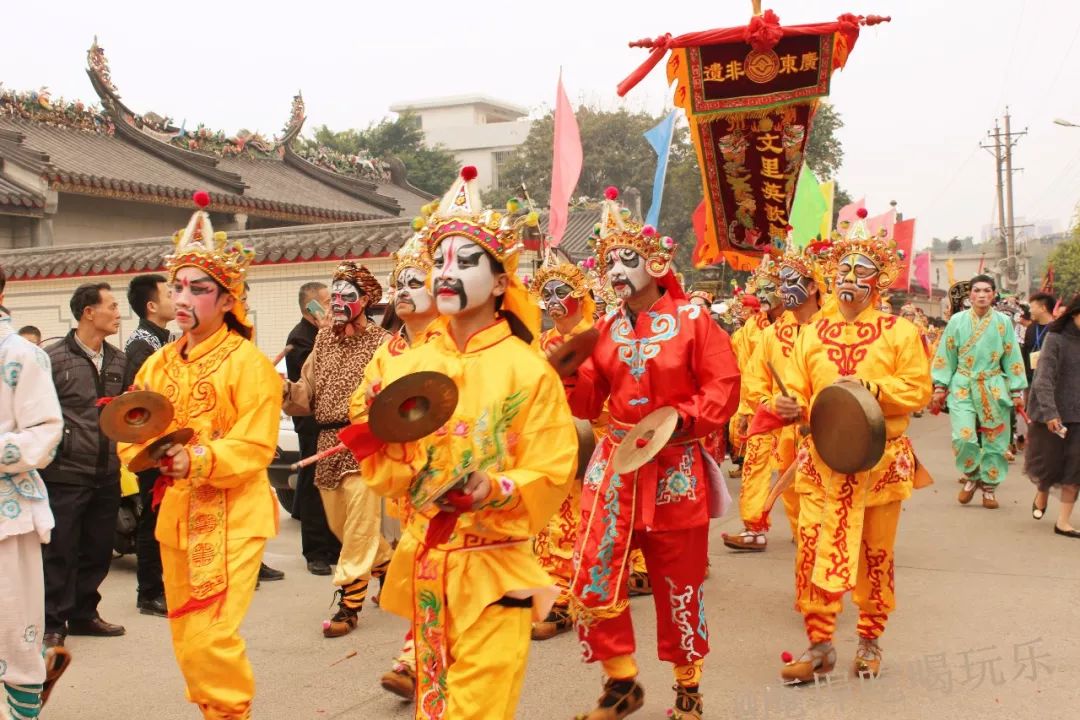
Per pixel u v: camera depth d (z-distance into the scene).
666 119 5.38
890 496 5.30
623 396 4.73
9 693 4.36
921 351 5.48
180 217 21.95
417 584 3.66
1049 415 8.76
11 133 19.47
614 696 4.68
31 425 4.30
